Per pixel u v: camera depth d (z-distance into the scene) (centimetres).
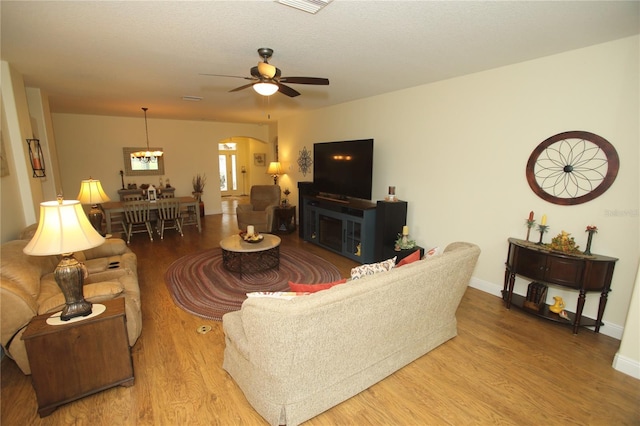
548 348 251
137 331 245
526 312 297
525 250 289
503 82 319
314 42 255
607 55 252
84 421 179
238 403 193
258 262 445
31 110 421
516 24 219
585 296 269
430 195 403
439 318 240
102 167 711
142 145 746
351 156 474
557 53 278
